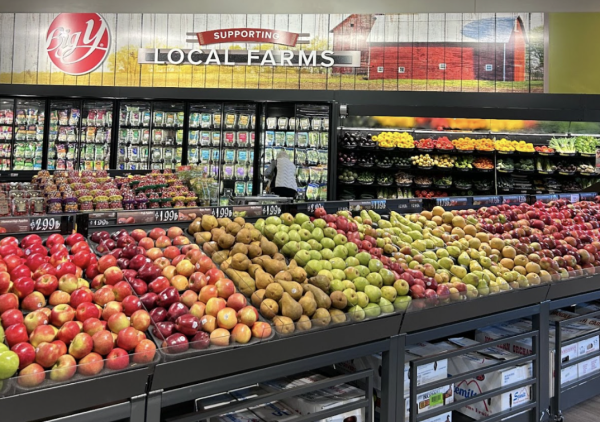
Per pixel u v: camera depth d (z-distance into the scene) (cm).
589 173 844
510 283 292
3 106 816
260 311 212
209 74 902
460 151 840
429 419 260
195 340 188
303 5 680
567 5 657
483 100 830
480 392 287
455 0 653
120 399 164
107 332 170
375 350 231
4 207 360
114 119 802
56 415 152
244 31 902
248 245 245
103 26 905
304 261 253
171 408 232
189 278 219
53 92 816
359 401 221
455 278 287
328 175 798
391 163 830
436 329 255
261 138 809
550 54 906
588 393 342
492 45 908
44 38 907
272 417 214
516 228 372
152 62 902
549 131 883
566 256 344
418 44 905
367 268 256
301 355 207
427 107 771
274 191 690
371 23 907
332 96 832
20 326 163
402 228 336
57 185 465
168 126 809
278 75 902
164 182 489
